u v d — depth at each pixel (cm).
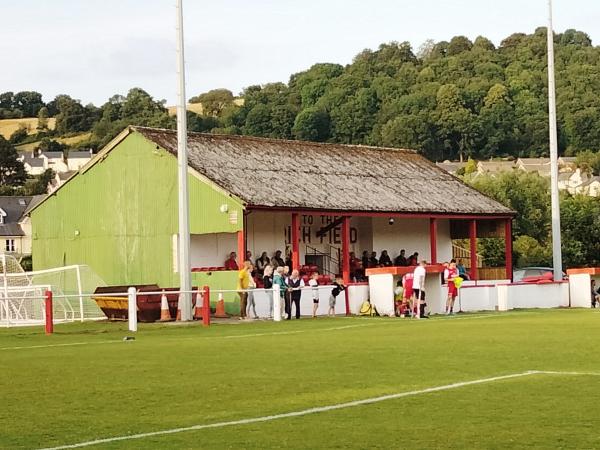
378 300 3997
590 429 1191
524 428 1204
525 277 5912
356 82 15900
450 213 5316
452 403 1403
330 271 5241
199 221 4581
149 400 1484
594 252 7550
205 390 1577
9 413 1387
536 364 1867
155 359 2092
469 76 17000
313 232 5181
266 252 4928
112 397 1520
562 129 16950
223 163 4838
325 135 15612
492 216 5559
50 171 18975
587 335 2548
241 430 1227
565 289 4694
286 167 5119
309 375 1750
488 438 1149
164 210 4800
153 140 4838
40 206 5328
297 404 1420
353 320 3647
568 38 18112
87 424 1289
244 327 3294
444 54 18875
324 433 1198
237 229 4434
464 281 4847
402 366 1866
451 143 16150
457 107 16100
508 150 16538
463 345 2289
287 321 3634
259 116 15988
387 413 1330
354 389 1559
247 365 1936
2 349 2516
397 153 6044
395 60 17825
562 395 1460
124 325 3534
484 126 16288
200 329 3241
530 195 8106
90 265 5109
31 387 1655
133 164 4931
